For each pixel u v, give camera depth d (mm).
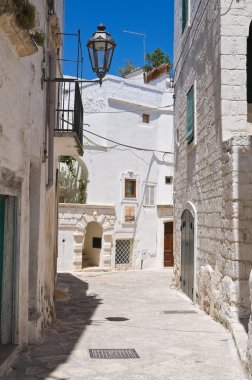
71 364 5508
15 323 5652
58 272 20156
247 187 7836
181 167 13859
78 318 8867
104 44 7496
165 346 6543
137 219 22859
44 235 7637
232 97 8609
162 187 23891
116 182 22297
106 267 21594
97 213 21406
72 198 22281
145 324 8250
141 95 23297
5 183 4941
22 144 5750
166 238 23766
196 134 11141
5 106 4914
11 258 5648
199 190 10852
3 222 5637
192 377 5133
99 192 21844
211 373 5293
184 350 6320
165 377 5117
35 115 6656
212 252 9328
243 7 8703
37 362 5531
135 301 11578
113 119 22219
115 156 22297
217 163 8977
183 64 13531
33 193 7023
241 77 8625
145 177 23281
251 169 7875
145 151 23328
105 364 5562
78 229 20844
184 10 13195
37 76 6777
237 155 7906
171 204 23703
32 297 6840
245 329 6957
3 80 4820
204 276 9836
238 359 5844
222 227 8516
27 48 5195
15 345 5602
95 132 22141
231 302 7668
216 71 9023
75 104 9430
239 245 7734
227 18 8688
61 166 22562
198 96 11047
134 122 22922
